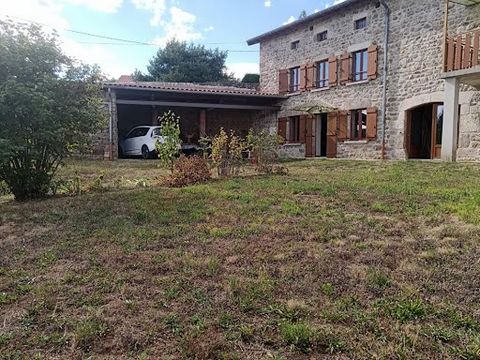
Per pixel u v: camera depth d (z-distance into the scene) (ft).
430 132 41.27
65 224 15.01
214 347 6.57
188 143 57.82
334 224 13.84
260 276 9.41
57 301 8.40
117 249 11.68
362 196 18.60
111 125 46.80
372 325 7.09
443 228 12.80
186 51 99.30
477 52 29.58
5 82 19.12
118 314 7.80
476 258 10.17
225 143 28.96
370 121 44.32
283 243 11.96
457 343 6.54
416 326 7.04
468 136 34.94
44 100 19.33
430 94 38.24
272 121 60.54
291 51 55.52
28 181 21.71
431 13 37.96
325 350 6.49
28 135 20.24
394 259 10.35
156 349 6.64
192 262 10.37
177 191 21.16
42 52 20.44
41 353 6.58
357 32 45.78
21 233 14.11
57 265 10.61
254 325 7.25
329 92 49.98
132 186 25.27
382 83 43.14
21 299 8.63
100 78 23.26
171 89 49.26
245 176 27.71
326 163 37.47
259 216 15.39
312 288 8.73
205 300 8.30
